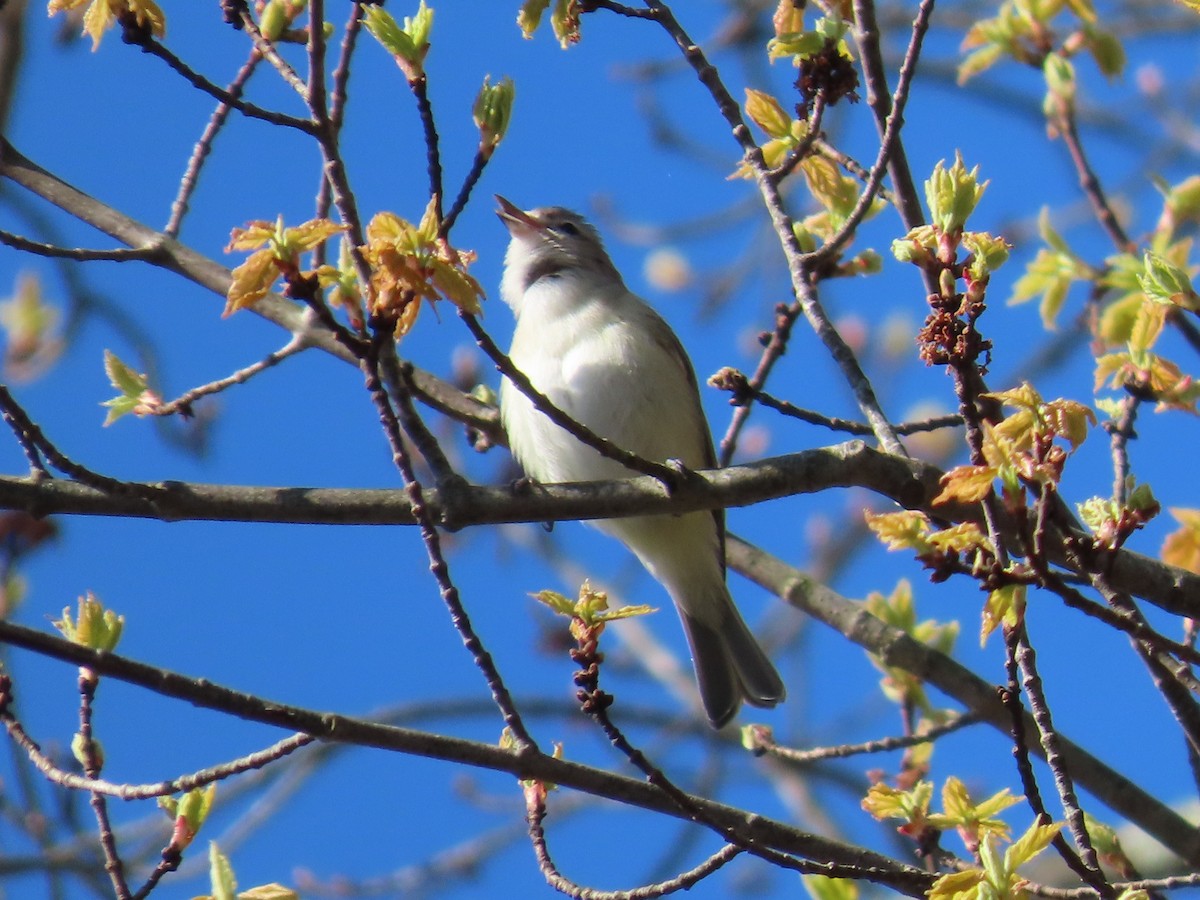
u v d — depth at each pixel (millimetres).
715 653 11438
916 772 9164
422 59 6664
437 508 7305
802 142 8289
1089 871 6125
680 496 7383
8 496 6941
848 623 9852
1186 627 7977
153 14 7398
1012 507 5766
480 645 6578
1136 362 8000
